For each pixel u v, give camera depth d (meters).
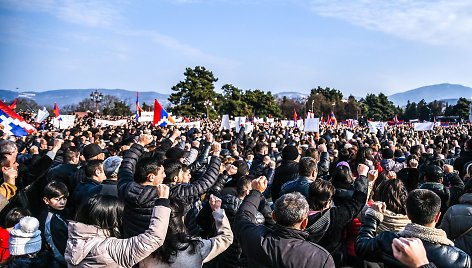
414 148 12.59
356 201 4.64
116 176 6.15
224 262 5.50
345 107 110.44
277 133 26.02
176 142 12.95
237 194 5.76
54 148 10.08
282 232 3.63
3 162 6.99
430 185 6.59
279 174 7.78
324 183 4.78
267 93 87.94
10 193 6.62
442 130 39.34
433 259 3.43
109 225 3.80
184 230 4.00
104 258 3.61
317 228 4.42
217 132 25.05
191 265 3.95
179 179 5.79
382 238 3.74
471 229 4.82
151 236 3.63
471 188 5.21
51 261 4.49
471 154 9.81
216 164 5.54
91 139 13.86
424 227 3.59
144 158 4.78
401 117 134.00
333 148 14.30
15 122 13.91
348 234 5.02
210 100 70.69
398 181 4.89
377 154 12.12
